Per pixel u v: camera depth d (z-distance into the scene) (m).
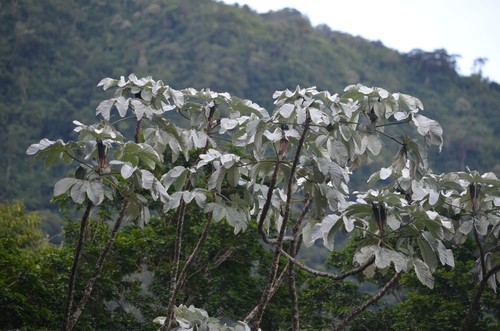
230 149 16.27
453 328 15.86
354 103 8.79
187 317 8.90
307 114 8.34
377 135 8.74
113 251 17.03
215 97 9.30
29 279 15.20
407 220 8.44
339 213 8.69
